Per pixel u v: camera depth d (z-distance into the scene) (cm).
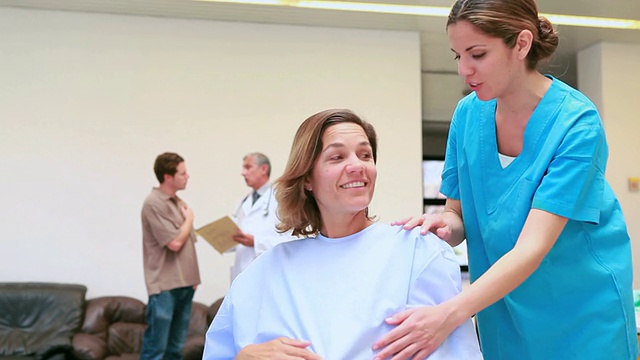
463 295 151
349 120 171
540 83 171
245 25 699
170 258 532
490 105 182
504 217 175
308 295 164
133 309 640
